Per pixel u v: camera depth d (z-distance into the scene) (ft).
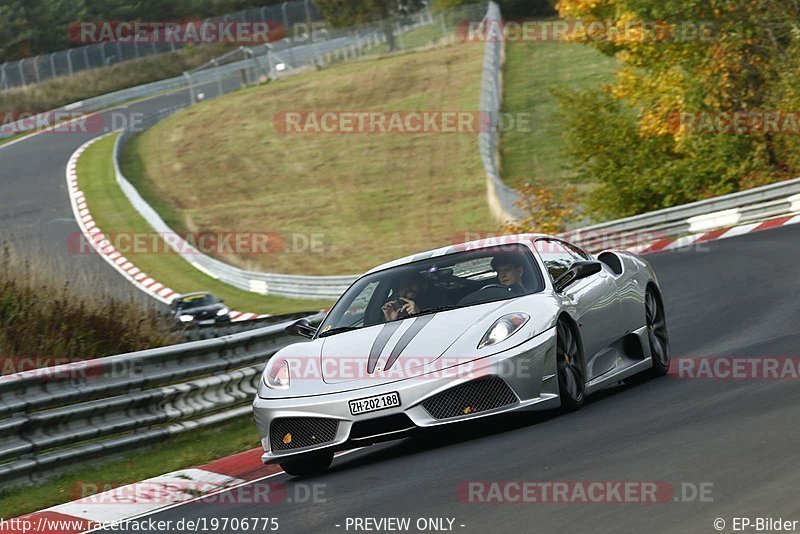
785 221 256.11
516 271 85.92
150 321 139.13
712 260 212.23
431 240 392.47
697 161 333.42
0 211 512.63
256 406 79.41
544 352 77.36
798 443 58.54
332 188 483.10
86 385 95.81
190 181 526.16
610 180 353.51
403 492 63.10
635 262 100.58
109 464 94.73
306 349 82.48
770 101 313.94
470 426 75.00
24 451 88.38
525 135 499.51
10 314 130.21
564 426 76.02
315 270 383.45
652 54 337.31
